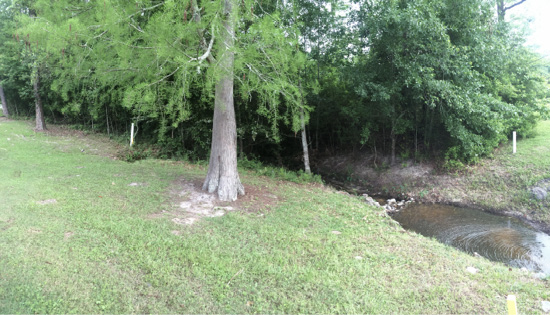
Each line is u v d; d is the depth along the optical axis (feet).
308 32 38.34
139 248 15.57
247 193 27.25
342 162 52.37
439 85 33.81
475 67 38.50
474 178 36.70
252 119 44.52
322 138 57.72
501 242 23.90
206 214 21.79
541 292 14.20
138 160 43.45
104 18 18.98
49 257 13.91
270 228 19.93
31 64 42.22
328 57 39.86
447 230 26.53
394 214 31.45
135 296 12.26
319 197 29.35
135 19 20.47
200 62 18.06
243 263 15.35
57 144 45.78
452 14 36.73
